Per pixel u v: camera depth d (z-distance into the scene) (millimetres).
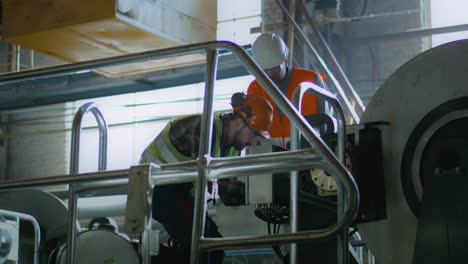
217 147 3258
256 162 2439
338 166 2285
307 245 2971
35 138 11539
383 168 2748
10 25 6320
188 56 7242
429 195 2393
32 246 3471
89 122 10914
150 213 2521
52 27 6066
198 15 6863
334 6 9383
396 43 10172
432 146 2455
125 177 2596
